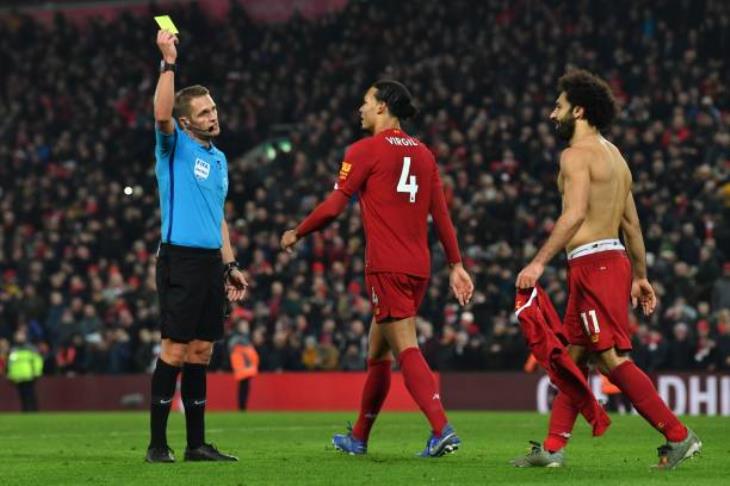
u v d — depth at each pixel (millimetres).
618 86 90688
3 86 115625
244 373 72438
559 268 74750
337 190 25688
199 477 22594
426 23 104938
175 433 43750
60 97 112312
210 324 26406
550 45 96250
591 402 23266
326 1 115938
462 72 97062
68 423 55688
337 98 100188
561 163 23984
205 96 26344
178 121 26453
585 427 42031
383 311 25734
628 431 41281
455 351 73125
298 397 75875
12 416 67188
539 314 23266
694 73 89125
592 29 96375
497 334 72500
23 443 37250
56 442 37781
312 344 76688
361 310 76812
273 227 86938
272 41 111375
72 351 81188
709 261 71312
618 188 24156
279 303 79875
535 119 90188
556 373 23266
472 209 81875
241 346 72625
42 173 103438
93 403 79375
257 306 79750
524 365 71812
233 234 87500
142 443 36906
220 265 26422
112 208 95125
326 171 91312
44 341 83750
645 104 86562
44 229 96812
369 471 23453
